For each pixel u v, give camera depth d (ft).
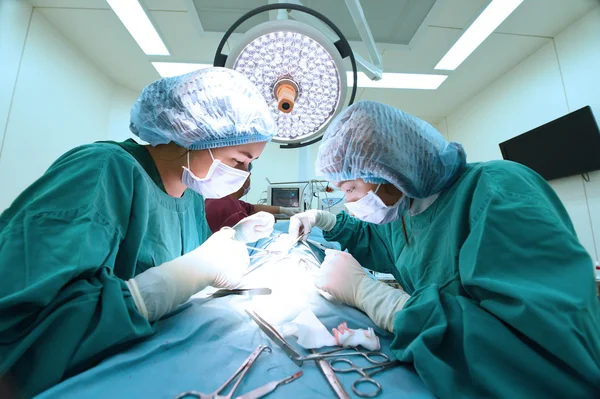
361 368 1.83
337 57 2.56
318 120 3.08
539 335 1.54
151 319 2.08
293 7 2.57
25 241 1.70
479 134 13.17
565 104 9.55
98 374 1.55
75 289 1.70
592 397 1.46
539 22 9.22
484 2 8.11
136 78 12.49
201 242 4.44
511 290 1.66
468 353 1.65
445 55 10.35
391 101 13.87
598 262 8.63
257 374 1.73
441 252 2.65
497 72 11.72
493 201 2.07
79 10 8.97
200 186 3.24
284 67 2.73
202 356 1.86
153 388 1.54
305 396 1.55
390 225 3.99
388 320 2.36
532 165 10.41
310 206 7.36
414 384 1.71
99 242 1.93
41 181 2.06
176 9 8.54
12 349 1.47
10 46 8.28
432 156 2.72
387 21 8.33
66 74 10.12
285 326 2.33
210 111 2.82
